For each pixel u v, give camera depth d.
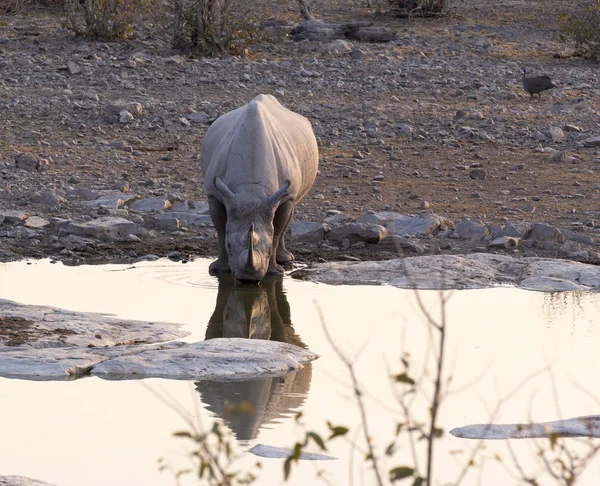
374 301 39.19
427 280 42.22
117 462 23.92
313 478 23.28
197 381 30.23
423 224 49.62
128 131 68.19
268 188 40.59
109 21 90.69
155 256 46.19
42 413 27.16
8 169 59.31
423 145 66.19
